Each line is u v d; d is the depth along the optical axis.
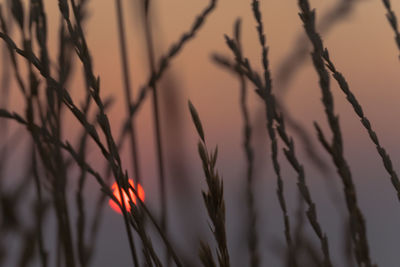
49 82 2.76
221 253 2.74
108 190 2.75
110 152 2.75
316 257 2.86
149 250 2.75
